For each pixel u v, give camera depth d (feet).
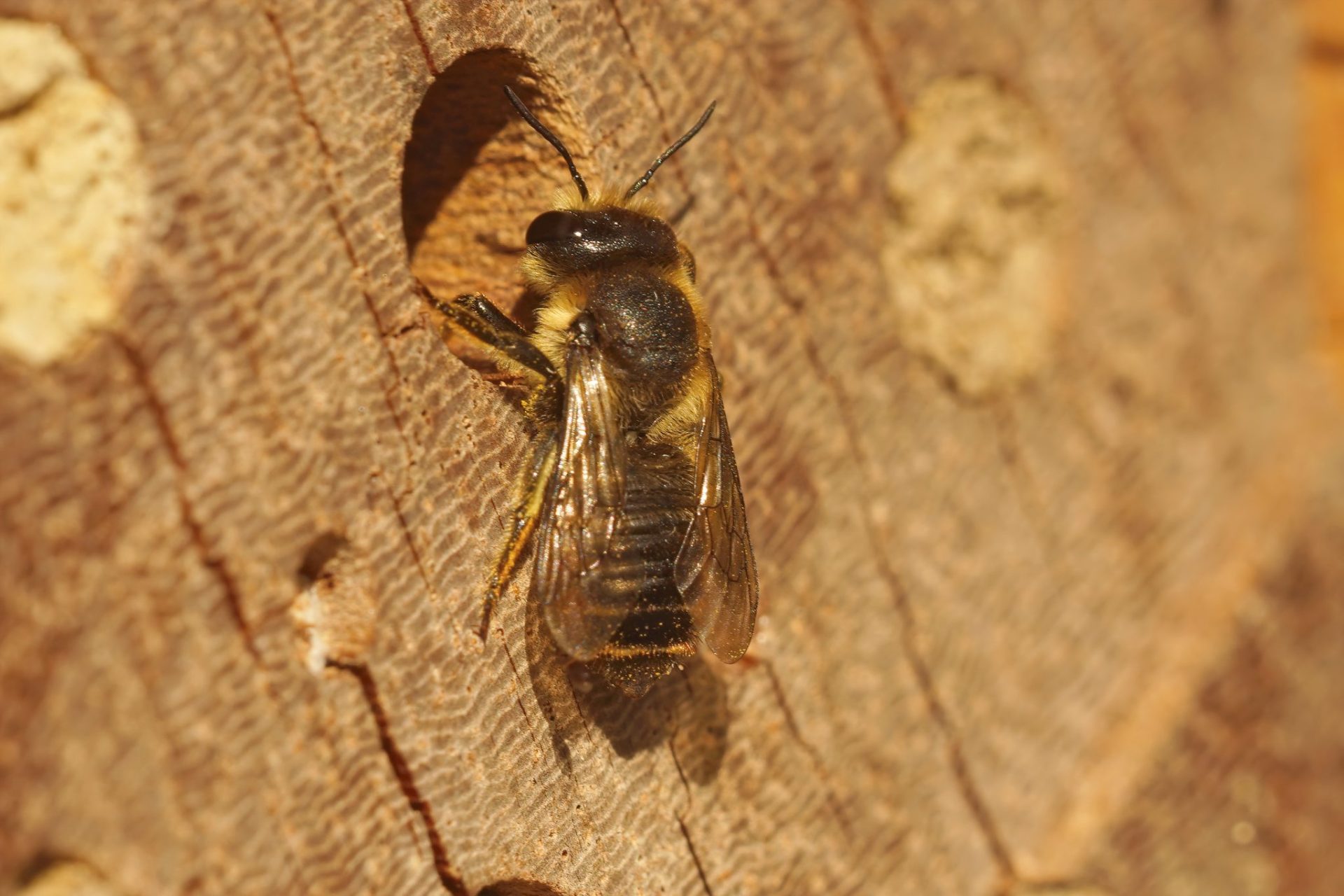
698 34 0.58
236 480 0.54
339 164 0.55
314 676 0.54
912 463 0.59
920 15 0.59
